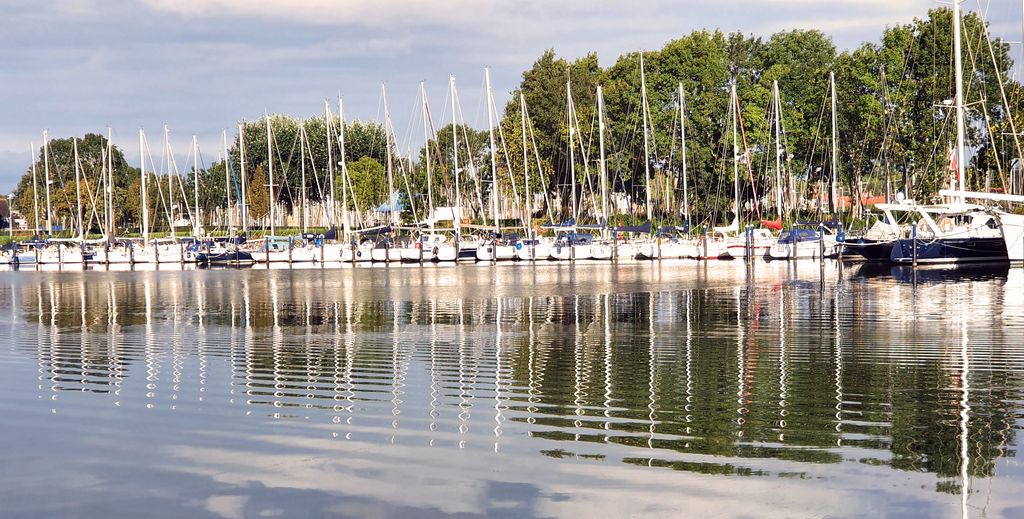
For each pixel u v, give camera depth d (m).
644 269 68.50
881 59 91.94
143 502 12.02
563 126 108.25
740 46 116.56
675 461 13.43
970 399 17.28
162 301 44.97
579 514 11.41
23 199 155.00
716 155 98.88
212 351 25.02
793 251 76.56
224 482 12.74
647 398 17.77
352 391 18.73
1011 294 39.94
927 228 68.19
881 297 39.72
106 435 15.23
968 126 74.50
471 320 33.06
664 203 100.44
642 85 86.12
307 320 33.91
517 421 15.91
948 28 85.06
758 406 16.91
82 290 55.22
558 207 116.12
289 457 13.85
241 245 94.56
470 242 86.31
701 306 37.25
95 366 22.31
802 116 102.00
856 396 17.70
